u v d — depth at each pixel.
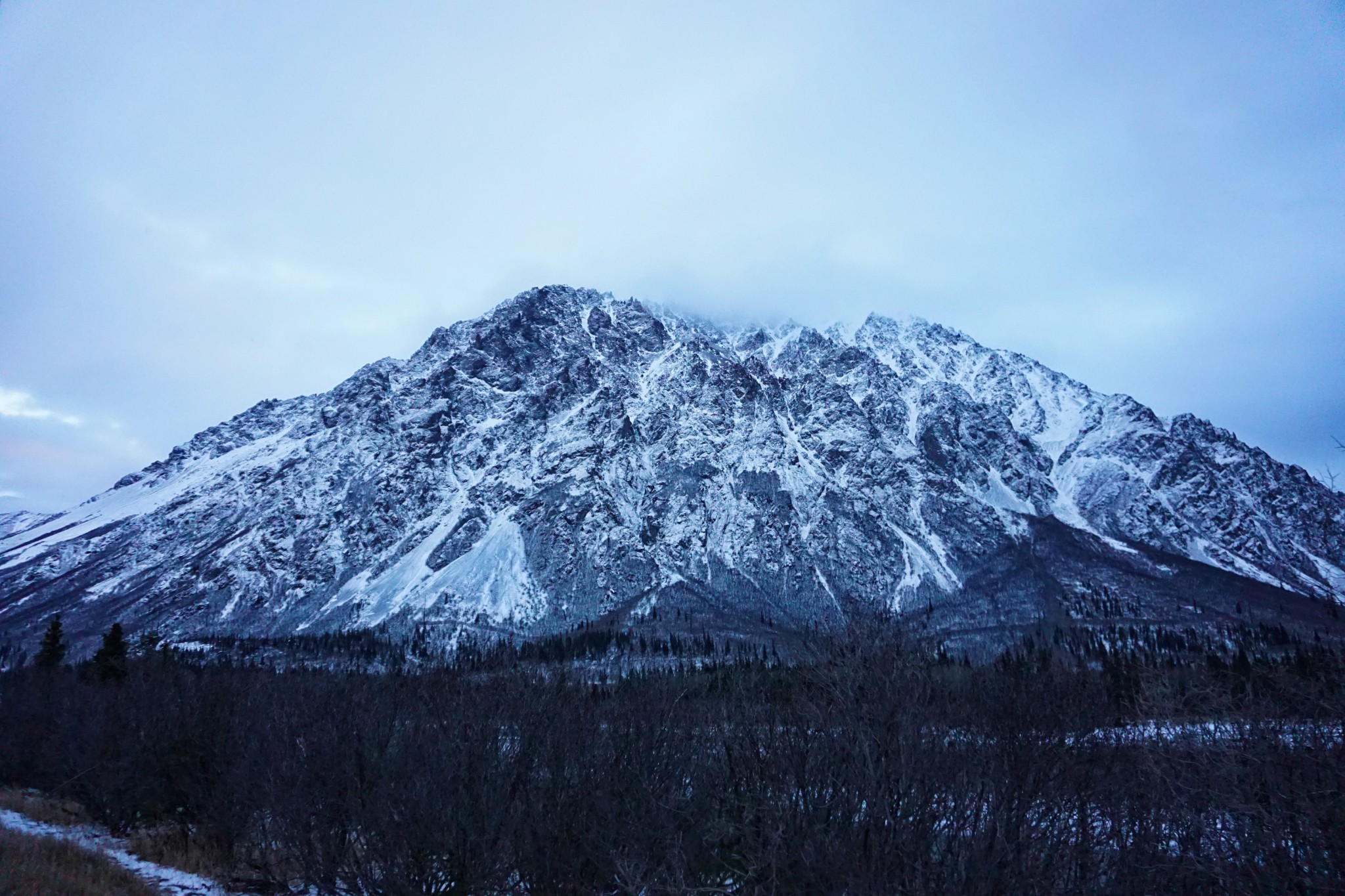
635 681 26.59
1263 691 15.07
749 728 17.38
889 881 12.83
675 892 15.70
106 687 41.75
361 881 20.98
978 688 17.39
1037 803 14.55
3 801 38.25
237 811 26.56
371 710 24.44
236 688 34.19
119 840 33.00
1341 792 13.05
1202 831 14.15
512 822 19.53
